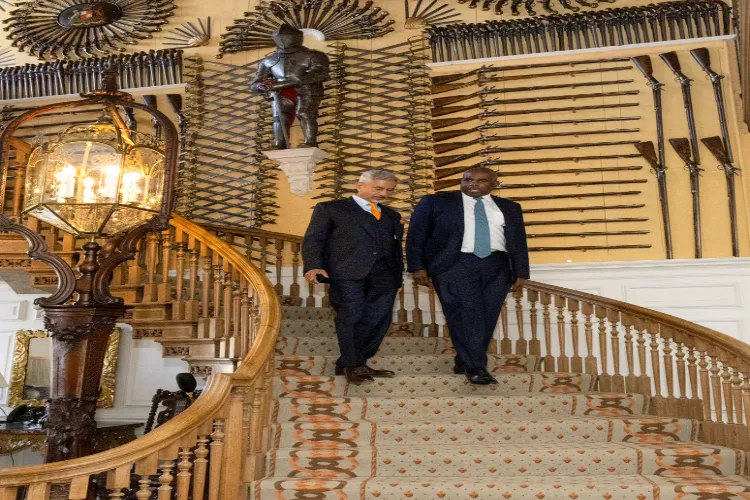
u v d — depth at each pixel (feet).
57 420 11.24
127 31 23.75
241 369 10.59
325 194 21.39
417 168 20.86
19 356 21.40
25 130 23.38
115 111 12.28
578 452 11.52
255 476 10.96
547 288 16.78
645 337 18.15
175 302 16.01
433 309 18.49
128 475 8.17
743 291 18.10
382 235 13.80
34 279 17.92
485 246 13.71
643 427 12.69
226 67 23.15
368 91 22.06
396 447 11.74
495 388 14.42
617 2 21.27
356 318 13.37
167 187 12.14
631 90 20.31
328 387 13.78
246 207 21.65
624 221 19.43
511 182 20.40
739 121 19.47
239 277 15.74
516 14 21.88
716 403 12.80
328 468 11.47
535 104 20.84
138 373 20.94
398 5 22.65
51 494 10.80
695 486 10.43
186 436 8.91
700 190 19.25
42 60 24.30
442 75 21.83
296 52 20.75
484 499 10.53
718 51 20.17
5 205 20.16
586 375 14.98
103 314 11.66
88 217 11.71
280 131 20.95
